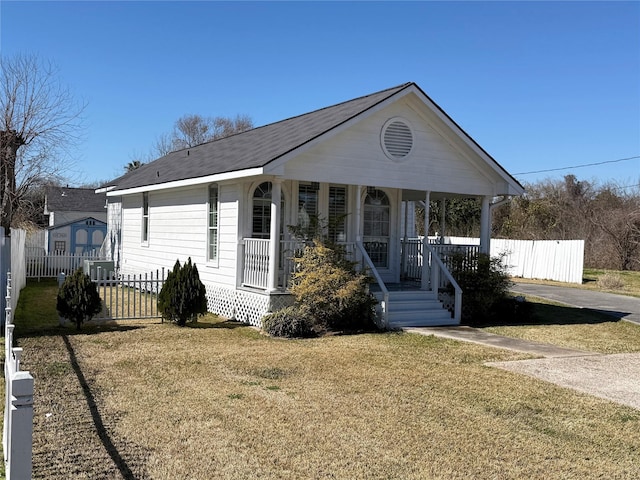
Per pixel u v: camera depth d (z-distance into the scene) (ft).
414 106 48.39
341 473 17.07
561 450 19.33
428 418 22.03
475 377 28.27
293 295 43.29
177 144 193.98
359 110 44.96
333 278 40.37
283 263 46.62
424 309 46.91
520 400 24.59
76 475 16.37
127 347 34.01
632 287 81.61
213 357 31.73
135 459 17.61
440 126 49.60
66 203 124.77
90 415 21.42
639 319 51.96
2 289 37.47
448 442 19.69
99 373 27.61
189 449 18.48
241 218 46.83
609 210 114.93
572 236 121.49
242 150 51.13
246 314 45.34
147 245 65.21
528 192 147.64
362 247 45.44
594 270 105.70
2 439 18.10
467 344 37.09
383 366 30.14
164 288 42.65
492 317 49.70
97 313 40.68
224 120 202.08
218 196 49.67
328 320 41.32
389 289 48.83
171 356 31.78
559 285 85.25
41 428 19.94
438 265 48.11
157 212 62.59
